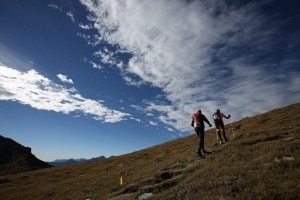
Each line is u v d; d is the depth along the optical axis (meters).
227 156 17.94
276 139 20.12
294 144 16.02
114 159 66.25
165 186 16.11
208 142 35.16
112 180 31.42
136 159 51.50
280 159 14.16
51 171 74.69
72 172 62.75
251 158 15.84
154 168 28.16
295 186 10.20
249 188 11.01
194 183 13.86
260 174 12.36
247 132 29.06
